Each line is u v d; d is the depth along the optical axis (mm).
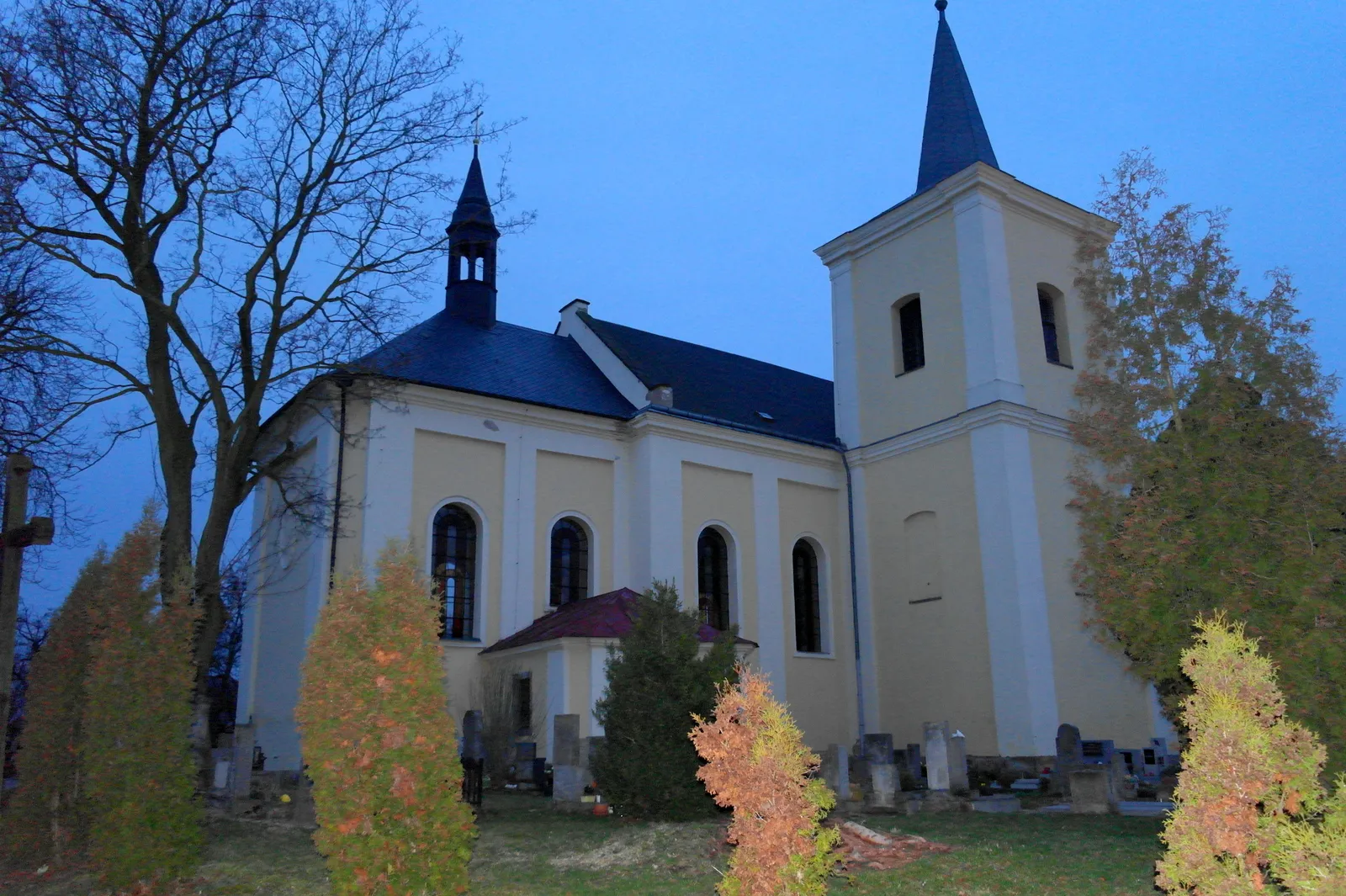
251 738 17453
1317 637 10742
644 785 14828
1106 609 13109
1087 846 12320
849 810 16094
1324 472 11656
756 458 28609
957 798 17547
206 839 13211
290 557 24375
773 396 33312
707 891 9984
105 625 11406
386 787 8656
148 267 19375
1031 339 27750
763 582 27734
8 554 11617
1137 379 13898
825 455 30000
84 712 11359
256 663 25266
